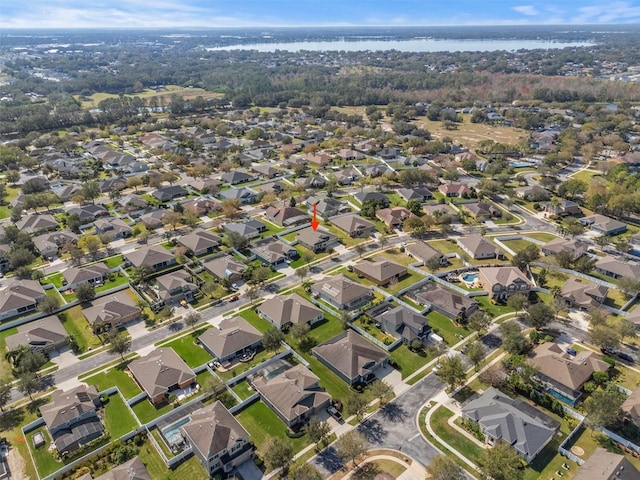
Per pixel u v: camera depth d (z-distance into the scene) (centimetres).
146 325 12050
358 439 7862
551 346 10656
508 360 10275
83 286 12900
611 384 9644
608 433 8544
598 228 17638
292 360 10819
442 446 8406
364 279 14250
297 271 14025
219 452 7888
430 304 12694
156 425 8906
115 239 16962
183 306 12850
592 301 12494
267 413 9244
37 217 17812
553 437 8550
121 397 9650
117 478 7462
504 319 12262
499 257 15562
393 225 17938
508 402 9106
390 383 10044
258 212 19538
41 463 8138
